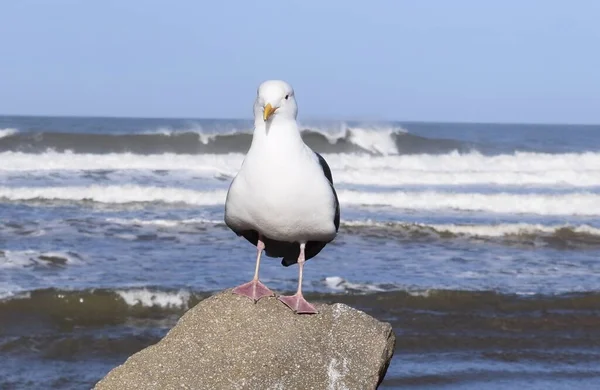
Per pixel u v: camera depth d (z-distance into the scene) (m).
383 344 5.96
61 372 9.23
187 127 32.19
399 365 9.80
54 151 27.97
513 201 21.64
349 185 24.62
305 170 5.71
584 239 17.77
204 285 12.03
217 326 5.97
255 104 5.77
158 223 16.97
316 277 12.93
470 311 11.72
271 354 5.79
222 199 20.33
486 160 30.20
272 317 6.01
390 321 11.17
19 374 9.11
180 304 11.31
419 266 14.36
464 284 13.01
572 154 30.95
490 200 21.67
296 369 5.73
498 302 12.10
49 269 12.77
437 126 82.44
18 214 17.61
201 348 5.85
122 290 11.35
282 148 5.67
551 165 30.36
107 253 14.13
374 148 31.36
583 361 10.23
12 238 15.05
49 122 61.59
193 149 29.48
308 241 6.29
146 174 24.23
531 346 10.65
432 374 9.55
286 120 5.70
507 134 54.62
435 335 10.76
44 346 9.90
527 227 18.14
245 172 5.77
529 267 14.80
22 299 11.04
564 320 11.55
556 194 22.97
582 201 21.98
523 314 11.70
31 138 28.59
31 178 22.75
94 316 10.88
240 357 5.78
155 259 13.80
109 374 5.73
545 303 12.13
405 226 17.91
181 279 12.41
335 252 15.21
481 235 17.80
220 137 29.84
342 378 5.75
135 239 15.46
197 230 16.52
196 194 20.39
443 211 20.77
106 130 43.31
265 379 5.66
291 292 11.78
